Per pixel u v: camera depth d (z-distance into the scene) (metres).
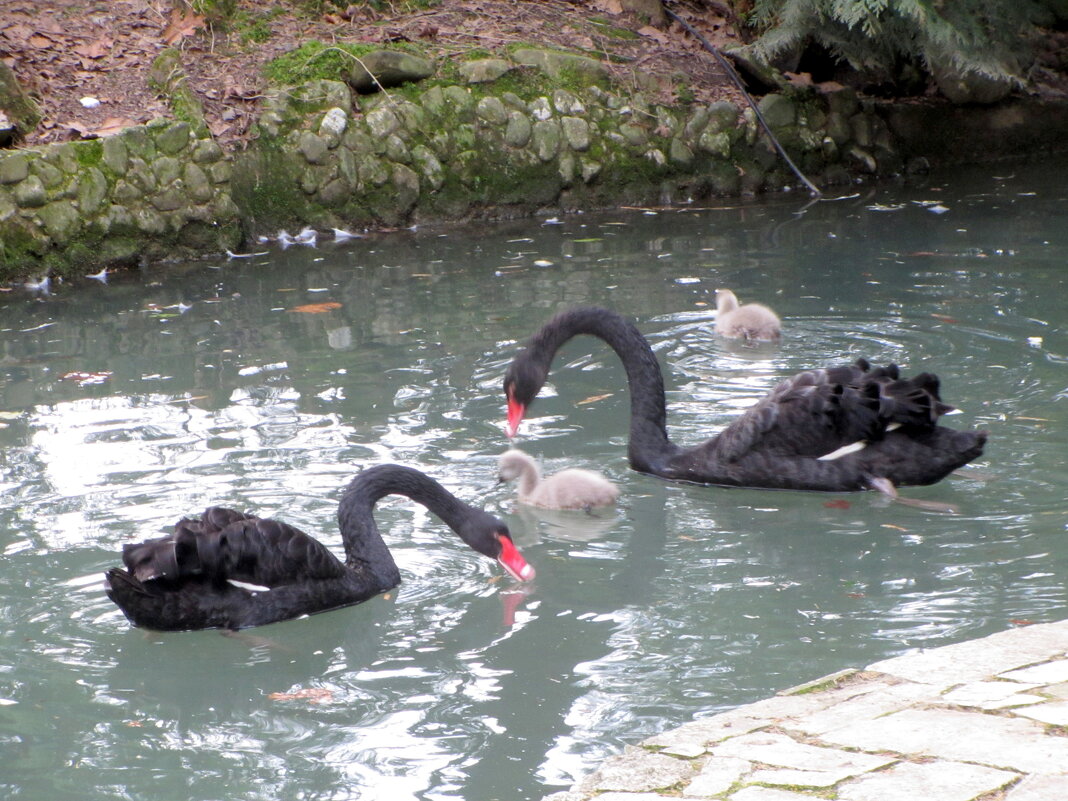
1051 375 7.77
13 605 5.29
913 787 3.36
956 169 15.95
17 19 13.55
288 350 9.02
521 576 5.54
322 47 14.06
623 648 4.85
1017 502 6.08
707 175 14.81
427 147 13.89
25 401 8.02
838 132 15.50
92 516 6.13
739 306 9.30
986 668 4.18
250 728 4.36
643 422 6.93
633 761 3.72
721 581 5.44
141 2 14.34
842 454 6.41
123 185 12.23
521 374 7.00
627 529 6.12
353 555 5.58
